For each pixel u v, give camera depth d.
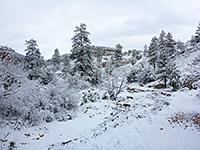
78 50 19.03
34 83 8.84
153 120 7.45
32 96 8.20
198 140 5.20
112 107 12.21
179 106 10.31
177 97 14.37
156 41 36.81
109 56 62.91
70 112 10.48
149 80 31.55
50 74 17.25
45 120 8.77
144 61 48.84
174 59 37.03
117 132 6.39
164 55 26.50
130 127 6.77
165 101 11.82
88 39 19.75
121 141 5.52
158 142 5.25
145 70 33.78
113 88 17.25
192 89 18.41
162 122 7.13
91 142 5.75
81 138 6.43
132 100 14.62
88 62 19.86
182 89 19.86
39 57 25.22
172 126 6.61
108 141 5.65
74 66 19.89
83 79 18.75
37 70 16.95
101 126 7.83
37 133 7.01
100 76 22.80
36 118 7.88
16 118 7.45
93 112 11.01
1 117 7.01
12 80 7.63
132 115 8.38
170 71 23.36
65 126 8.41
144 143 5.24
